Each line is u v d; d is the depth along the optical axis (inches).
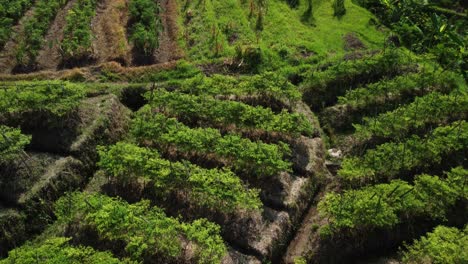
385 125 1162.6
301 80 1373.0
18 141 1009.5
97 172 1059.9
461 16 1662.2
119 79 1310.3
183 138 1051.9
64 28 1453.0
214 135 1073.5
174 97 1179.3
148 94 1221.7
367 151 1097.4
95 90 1256.8
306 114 1255.5
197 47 1425.9
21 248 885.2
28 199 948.6
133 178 1018.7
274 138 1147.9
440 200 984.9
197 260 863.7
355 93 1263.5
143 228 876.6
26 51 1371.8
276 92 1238.3
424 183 1002.7
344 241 941.2
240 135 1128.8
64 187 1007.0
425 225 984.9
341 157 1166.3
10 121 1103.6
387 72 1373.0
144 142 1117.1
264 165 1028.5
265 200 1015.6
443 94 1315.2
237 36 1475.1
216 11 1565.0
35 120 1107.3
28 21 1456.7
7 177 981.8
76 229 924.6
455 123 1176.8
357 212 928.3
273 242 939.3
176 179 970.7
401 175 1071.0
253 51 1380.4
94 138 1107.9
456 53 1476.4
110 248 894.4
